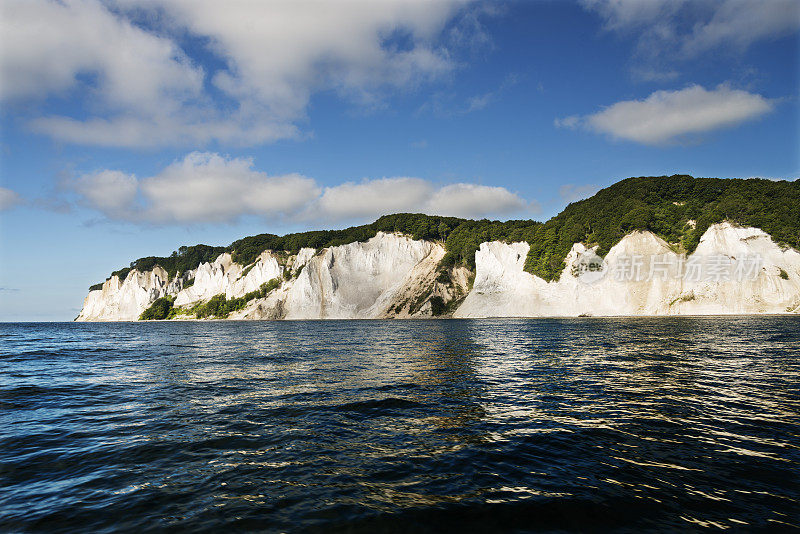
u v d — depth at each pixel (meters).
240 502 6.17
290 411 11.57
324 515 5.75
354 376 17.38
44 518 5.72
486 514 5.75
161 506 6.06
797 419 10.14
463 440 8.93
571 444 8.59
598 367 18.39
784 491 6.35
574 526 5.43
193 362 23.16
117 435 9.55
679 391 13.36
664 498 6.17
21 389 15.38
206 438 9.26
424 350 27.19
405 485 6.72
